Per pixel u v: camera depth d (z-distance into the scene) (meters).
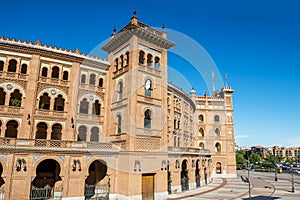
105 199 26.55
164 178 28.89
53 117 28.08
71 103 29.27
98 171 29.91
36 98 27.61
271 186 42.00
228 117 57.72
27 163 23.50
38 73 28.14
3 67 26.91
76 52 31.02
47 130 27.67
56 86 29.02
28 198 22.97
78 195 25.20
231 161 56.12
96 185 27.64
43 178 27.22
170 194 31.61
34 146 23.86
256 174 69.62
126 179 25.86
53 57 29.41
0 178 24.19
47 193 25.81
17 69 27.23
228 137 56.84
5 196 21.97
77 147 26.09
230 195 31.42
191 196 30.39
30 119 26.52
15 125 27.89
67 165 25.17
